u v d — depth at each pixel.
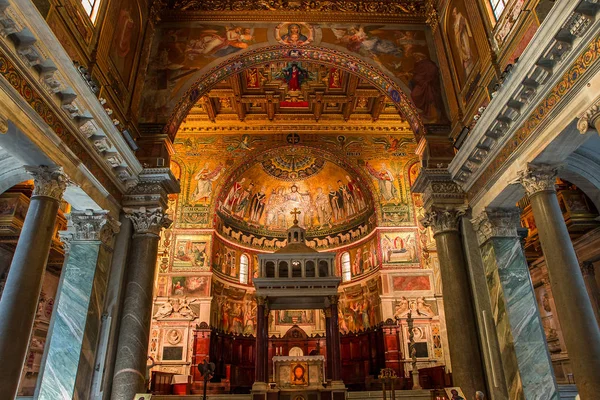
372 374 23.06
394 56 16.12
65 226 16.50
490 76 12.02
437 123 14.88
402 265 23.70
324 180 27.88
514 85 9.61
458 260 12.93
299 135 26.11
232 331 24.84
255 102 23.98
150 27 15.73
